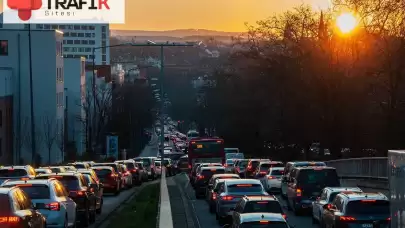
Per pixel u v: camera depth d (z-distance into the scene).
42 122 93.25
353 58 72.75
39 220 18.77
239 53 86.56
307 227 28.31
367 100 71.94
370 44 69.81
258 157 92.56
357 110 71.75
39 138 91.94
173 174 91.81
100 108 111.50
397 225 16.66
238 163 58.72
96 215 33.72
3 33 93.31
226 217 29.28
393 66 65.19
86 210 27.88
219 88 103.06
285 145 84.06
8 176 32.72
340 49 75.81
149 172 73.50
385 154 63.88
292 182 34.06
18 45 93.44
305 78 79.38
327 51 76.62
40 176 28.06
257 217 18.38
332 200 27.25
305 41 81.00
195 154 66.31
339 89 73.38
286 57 82.06
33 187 22.48
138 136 144.62
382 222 22.41
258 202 21.50
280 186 43.50
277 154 89.12
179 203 41.75
